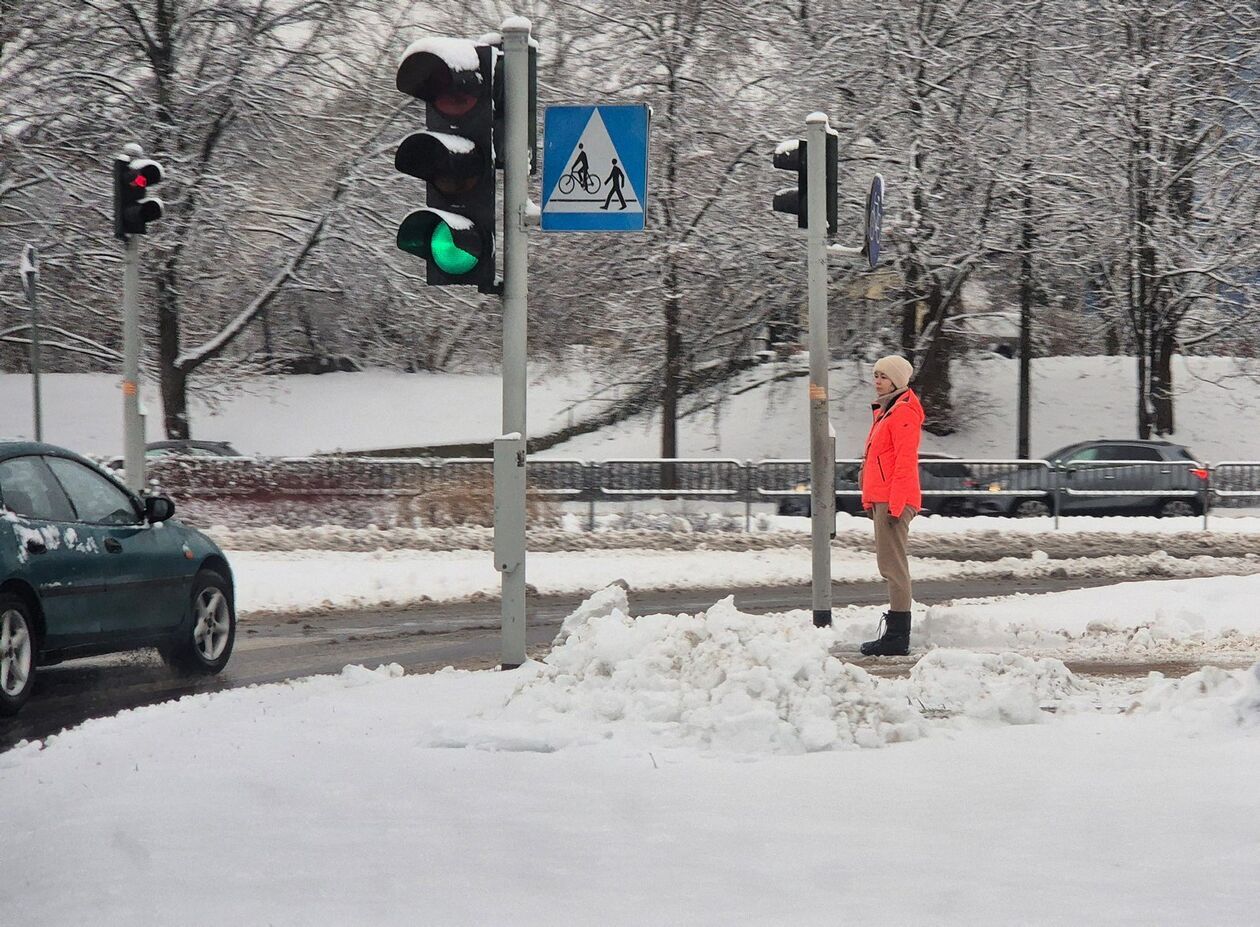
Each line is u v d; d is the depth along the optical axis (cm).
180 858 473
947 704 731
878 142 3359
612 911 410
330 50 3422
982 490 2523
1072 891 421
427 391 4678
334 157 3494
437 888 435
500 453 929
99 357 3759
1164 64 3575
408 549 2061
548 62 3334
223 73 3331
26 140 3275
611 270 3472
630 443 4134
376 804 539
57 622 928
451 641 1245
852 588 1684
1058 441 4109
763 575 1772
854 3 3338
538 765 605
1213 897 414
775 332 3641
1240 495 2491
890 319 3600
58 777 627
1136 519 2455
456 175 852
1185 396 4397
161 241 3328
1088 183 3475
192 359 3588
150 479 2247
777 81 3344
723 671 691
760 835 490
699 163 3325
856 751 633
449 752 635
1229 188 3756
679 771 591
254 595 1542
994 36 3384
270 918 409
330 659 1143
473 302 3878
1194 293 3769
